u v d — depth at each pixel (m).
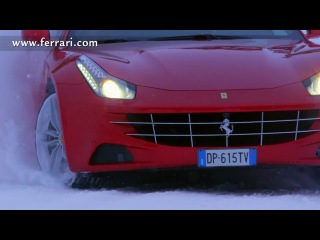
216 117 10.78
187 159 10.86
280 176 12.10
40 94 13.91
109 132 11.04
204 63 11.59
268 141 10.95
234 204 9.12
